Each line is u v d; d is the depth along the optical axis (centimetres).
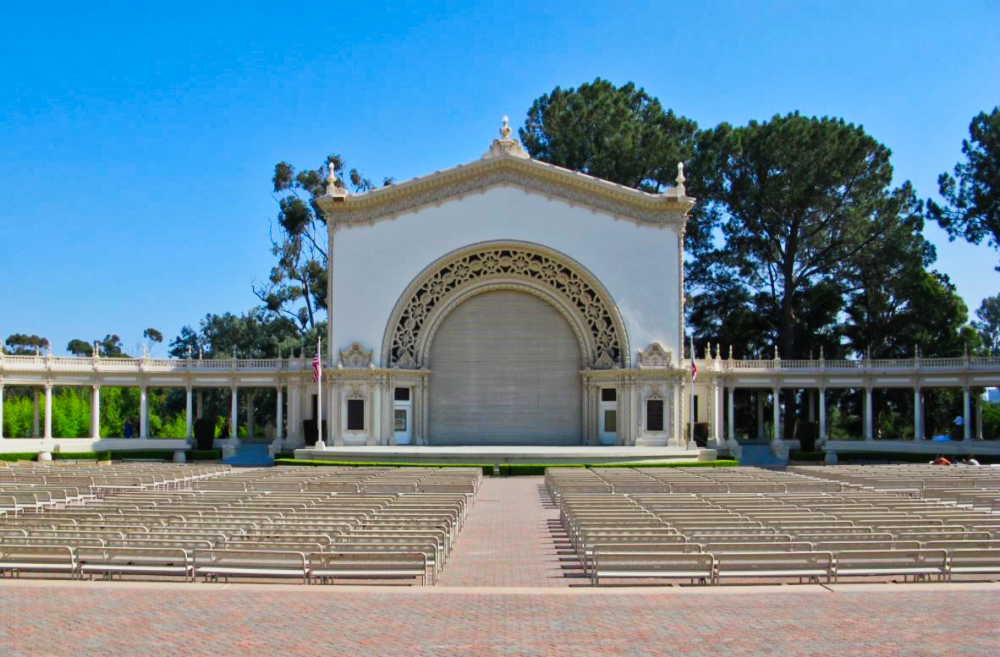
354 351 6788
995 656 1408
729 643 1474
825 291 8400
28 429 9625
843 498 3130
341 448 6419
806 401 9494
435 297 7031
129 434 7806
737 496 3216
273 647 1448
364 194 6888
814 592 1850
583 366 6975
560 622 1605
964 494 3428
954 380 6875
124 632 1529
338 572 1964
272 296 10044
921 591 1864
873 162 8200
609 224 6888
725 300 8862
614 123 8925
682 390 6762
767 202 8281
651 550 2016
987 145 7194
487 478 5453
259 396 11388
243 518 2483
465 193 6931
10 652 1414
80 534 2220
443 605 1730
